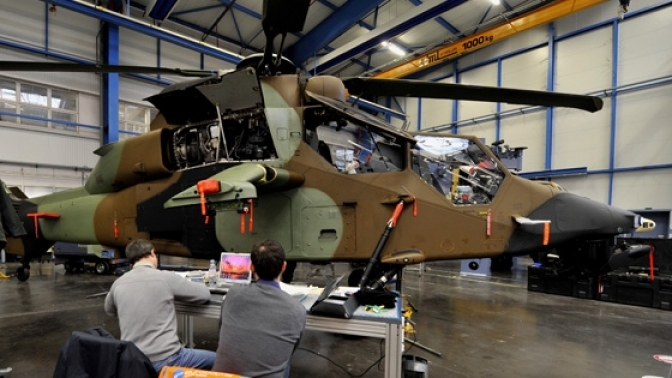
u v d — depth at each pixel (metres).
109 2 8.55
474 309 4.49
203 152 3.41
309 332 3.50
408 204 2.94
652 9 7.92
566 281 5.28
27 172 7.85
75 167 8.45
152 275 1.79
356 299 2.05
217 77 3.01
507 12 8.81
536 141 9.79
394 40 10.66
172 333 1.75
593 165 8.71
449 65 11.82
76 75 8.47
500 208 2.96
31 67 3.09
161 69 3.36
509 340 3.34
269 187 2.97
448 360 2.85
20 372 2.51
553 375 2.60
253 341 1.42
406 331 3.07
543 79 9.70
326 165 3.11
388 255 2.90
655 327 3.78
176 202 2.67
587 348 3.14
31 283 5.75
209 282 2.50
